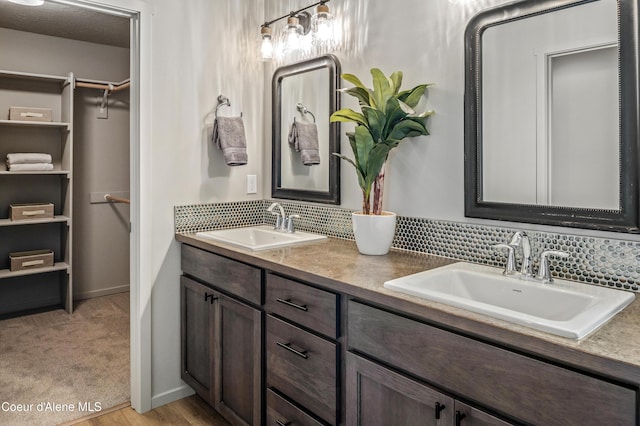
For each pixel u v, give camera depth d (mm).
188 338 2320
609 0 1341
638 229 1299
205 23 2410
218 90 2471
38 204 3656
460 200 1734
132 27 2221
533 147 1518
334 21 2213
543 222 1495
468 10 1685
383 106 1798
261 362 1797
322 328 1510
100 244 4148
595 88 1376
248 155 2613
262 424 1813
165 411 2268
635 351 875
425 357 1184
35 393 2400
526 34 1520
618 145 1332
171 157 2318
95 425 2125
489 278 1471
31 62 3701
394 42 1942
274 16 2561
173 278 2357
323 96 2268
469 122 1669
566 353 908
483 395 1060
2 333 3256
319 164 2311
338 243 2104
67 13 3248
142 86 2195
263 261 1747
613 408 854
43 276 3865
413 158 1890
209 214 2465
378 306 1323
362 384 1367
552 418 942
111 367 2729
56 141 3826
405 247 1932
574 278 1443
